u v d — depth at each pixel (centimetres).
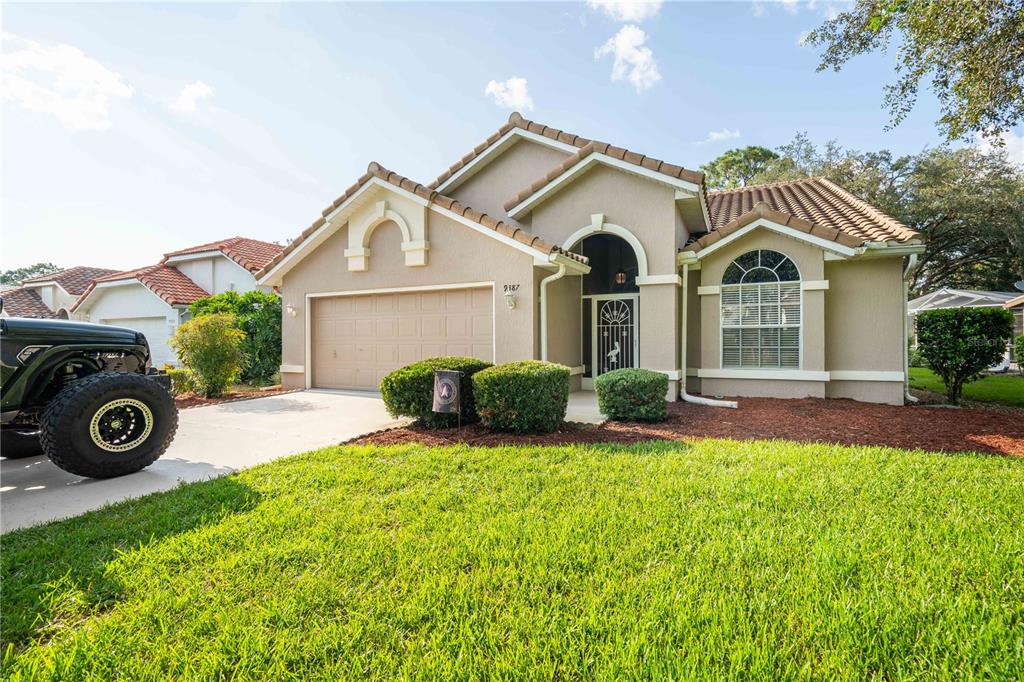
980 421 826
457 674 230
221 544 371
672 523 396
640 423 832
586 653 243
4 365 552
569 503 445
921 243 957
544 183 1189
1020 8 787
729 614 271
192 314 1698
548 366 788
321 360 1383
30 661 246
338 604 291
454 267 1163
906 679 224
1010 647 243
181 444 738
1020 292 2875
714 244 1112
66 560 354
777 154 3706
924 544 353
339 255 1323
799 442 689
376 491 490
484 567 329
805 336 1081
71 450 532
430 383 796
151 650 253
